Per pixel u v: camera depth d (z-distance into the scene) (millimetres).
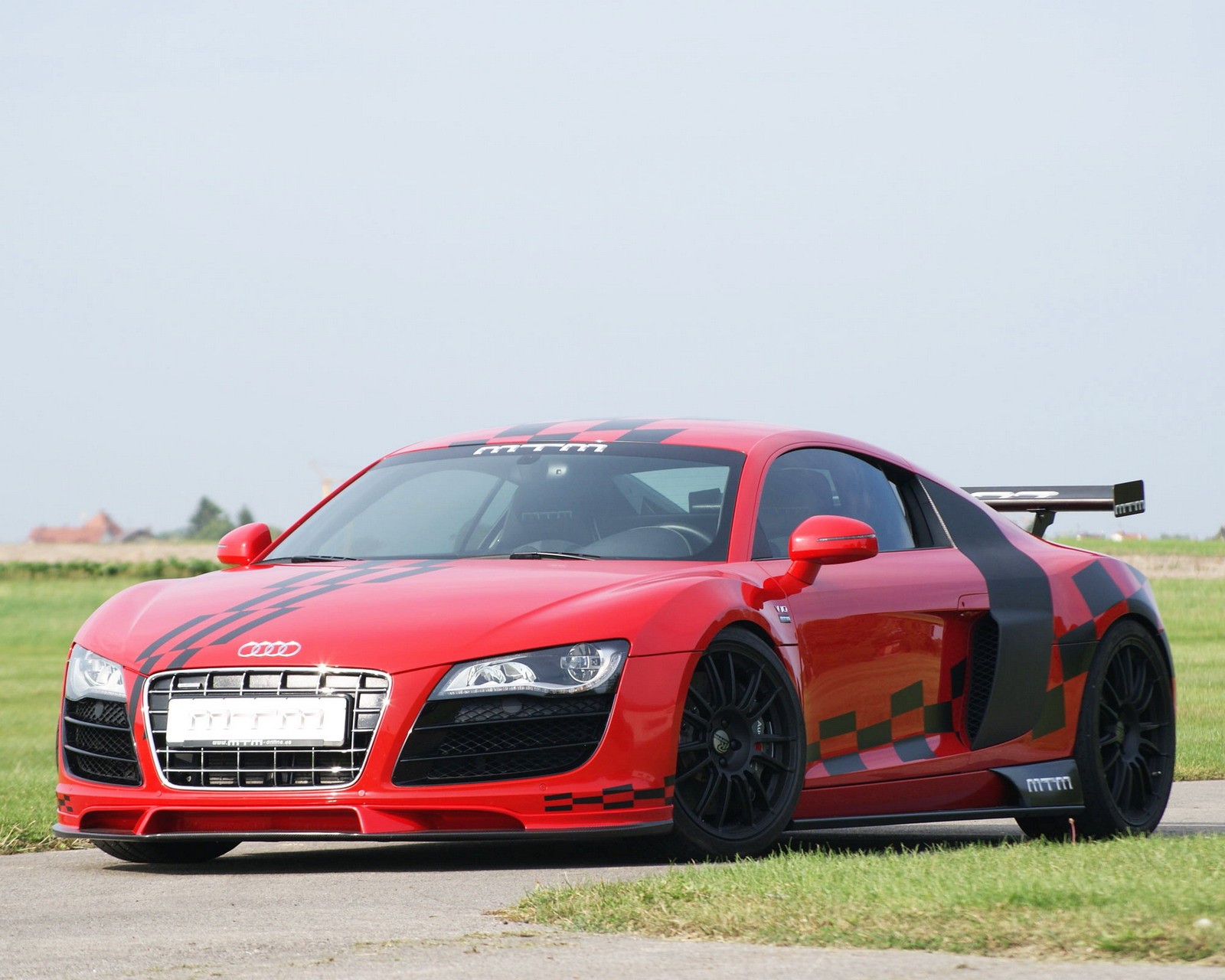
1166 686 15578
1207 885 8352
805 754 12289
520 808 10922
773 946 7910
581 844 12672
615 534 12938
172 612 12156
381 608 11531
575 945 8094
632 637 11297
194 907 9820
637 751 11180
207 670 11359
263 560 13938
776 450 13703
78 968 7930
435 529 13539
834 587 12922
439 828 10992
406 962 7816
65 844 14016
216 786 11266
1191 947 7293
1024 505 17203
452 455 14562
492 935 8422
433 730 10992
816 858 10062
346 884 10633
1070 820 14594
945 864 9648
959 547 14500
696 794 11695
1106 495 16875
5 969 7949
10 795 17891
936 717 13664
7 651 74188
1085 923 7699
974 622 14094
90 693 11930
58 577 131250
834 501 13852
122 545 181500
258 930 8875
